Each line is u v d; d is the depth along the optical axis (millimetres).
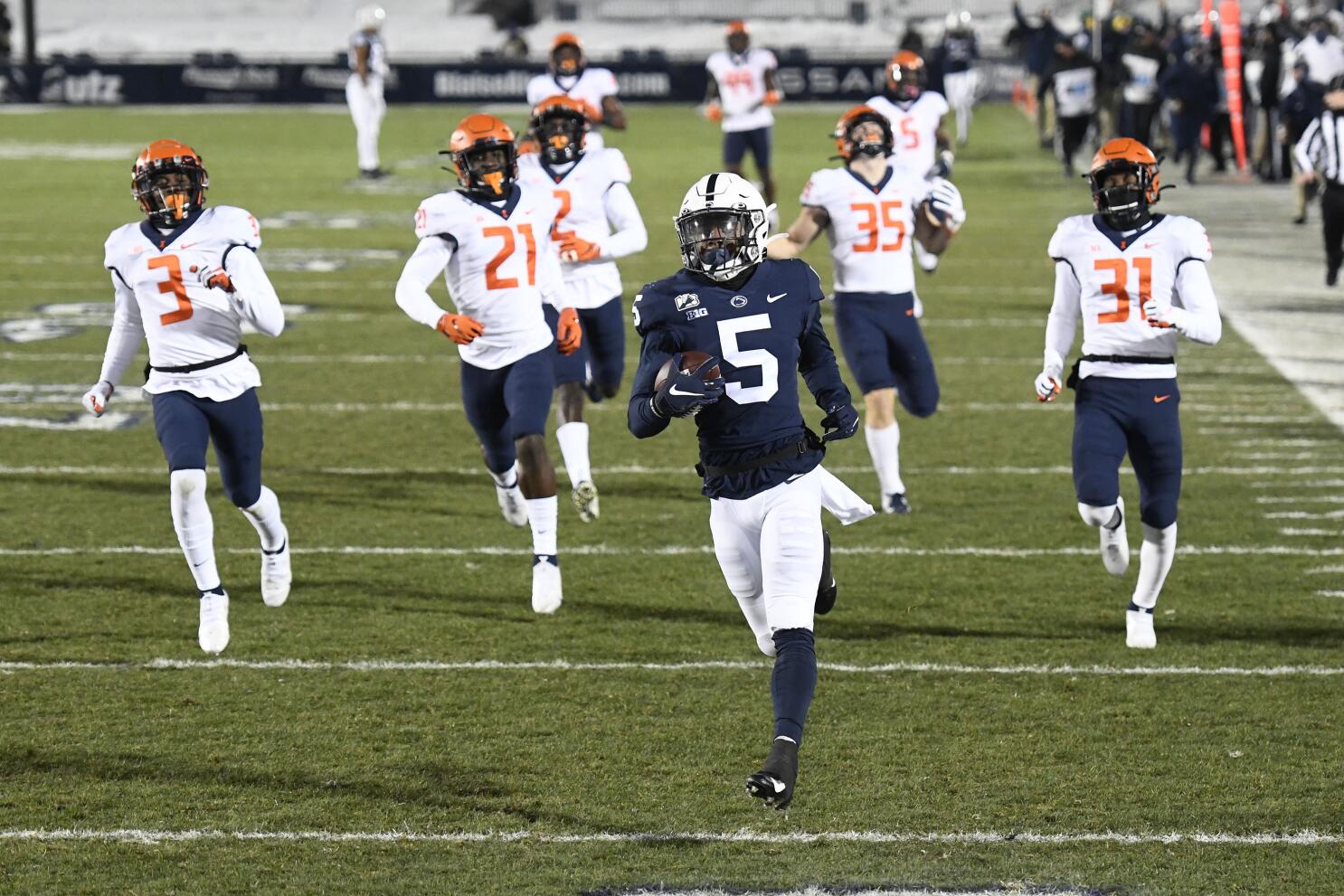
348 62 140625
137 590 26781
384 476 34250
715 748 20422
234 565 28250
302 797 18969
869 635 24703
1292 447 36000
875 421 31031
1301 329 48938
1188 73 84188
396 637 24641
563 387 29672
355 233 70750
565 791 19156
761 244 18375
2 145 107188
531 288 26328
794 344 18406
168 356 23141
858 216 30703
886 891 16734
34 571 27688
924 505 32031
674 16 198500
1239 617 25422
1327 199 54750
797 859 17438
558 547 29406
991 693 22281
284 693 22266
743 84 73000
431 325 24859
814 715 21500
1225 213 74500
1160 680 22766
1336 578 27297
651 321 18297
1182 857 17438
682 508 31922
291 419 39250
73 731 20875
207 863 17328
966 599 26359
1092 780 19406
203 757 20109
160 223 23078
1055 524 30641
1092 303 23562
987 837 17938
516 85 139625
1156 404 23406
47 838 17875
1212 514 31141
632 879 17000
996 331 49906
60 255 63688
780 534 18188
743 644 24375
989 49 151250
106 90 140625
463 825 18266
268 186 86812
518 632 24875
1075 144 90000
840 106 138875
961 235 70000
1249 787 19219
